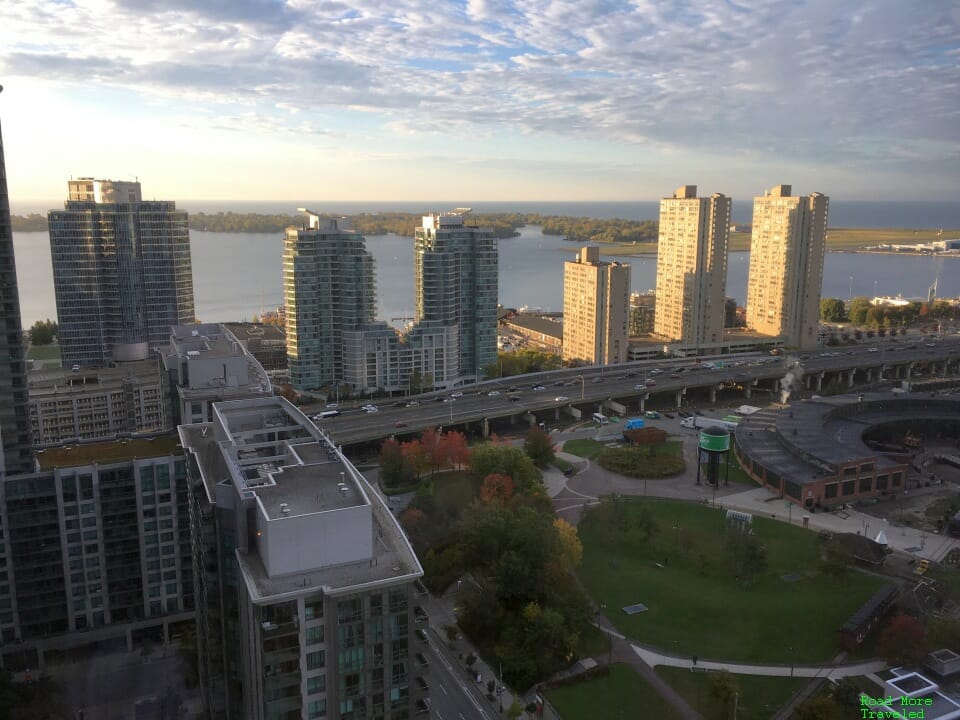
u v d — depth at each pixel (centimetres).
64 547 18175
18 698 15875
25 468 19200
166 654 18825
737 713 15900
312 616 11006
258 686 11331
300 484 12450
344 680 11212
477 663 18012
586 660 17812
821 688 16650
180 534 18962
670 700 16425
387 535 12594
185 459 17675
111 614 18850
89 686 17575
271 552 11100
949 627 17212
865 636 18438
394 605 11300
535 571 19612
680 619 19512
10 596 17975
